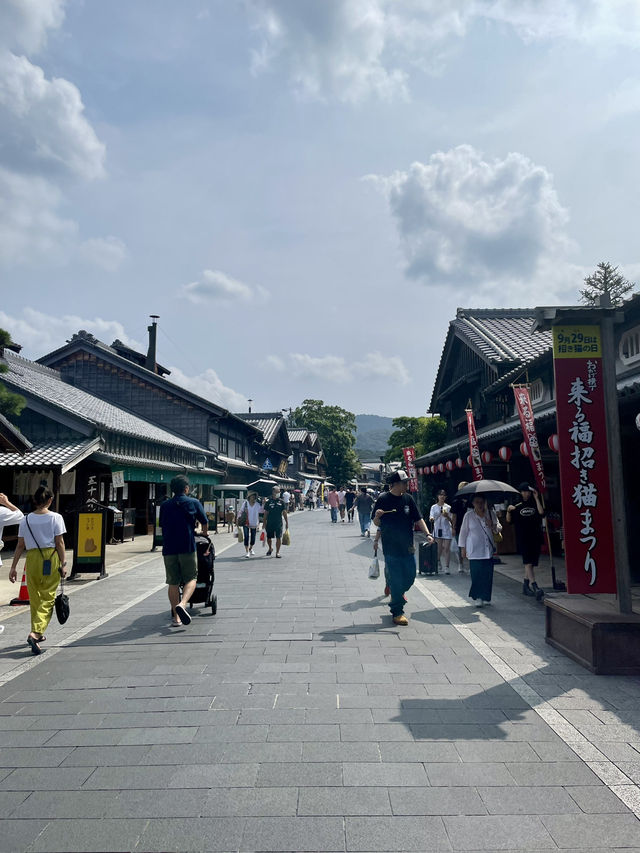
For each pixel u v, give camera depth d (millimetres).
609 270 24312
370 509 20344
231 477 36812
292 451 59750
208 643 6227
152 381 31250
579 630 5383
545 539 13781
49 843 2736
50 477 15797
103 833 2811
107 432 18406
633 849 2654
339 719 4129
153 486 23719
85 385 31594
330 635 6504
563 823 2859
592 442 5836
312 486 57031
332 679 4984
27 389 17484
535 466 10016
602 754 3574
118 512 18328
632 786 3199
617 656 5070
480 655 5676
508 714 4199
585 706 4340
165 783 3275
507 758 3527
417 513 7273
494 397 19188
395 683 4867
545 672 5129
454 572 11602
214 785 3248
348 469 71625
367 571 11773
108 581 10867
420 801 3064
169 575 7027
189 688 4812
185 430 31188
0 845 2723
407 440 43938
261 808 3012
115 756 3613
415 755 3576
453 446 17516
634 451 10367
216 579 10750
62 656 5832
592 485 5797
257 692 4688
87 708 4410
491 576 8070
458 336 22781
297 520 33469
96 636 6637
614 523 5672
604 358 5875
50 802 3098
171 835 2789
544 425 10305
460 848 2670
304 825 2861
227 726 4039
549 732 3893
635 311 9414
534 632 6605
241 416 53000
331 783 3254
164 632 6754
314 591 9406
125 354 36781
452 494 23391
